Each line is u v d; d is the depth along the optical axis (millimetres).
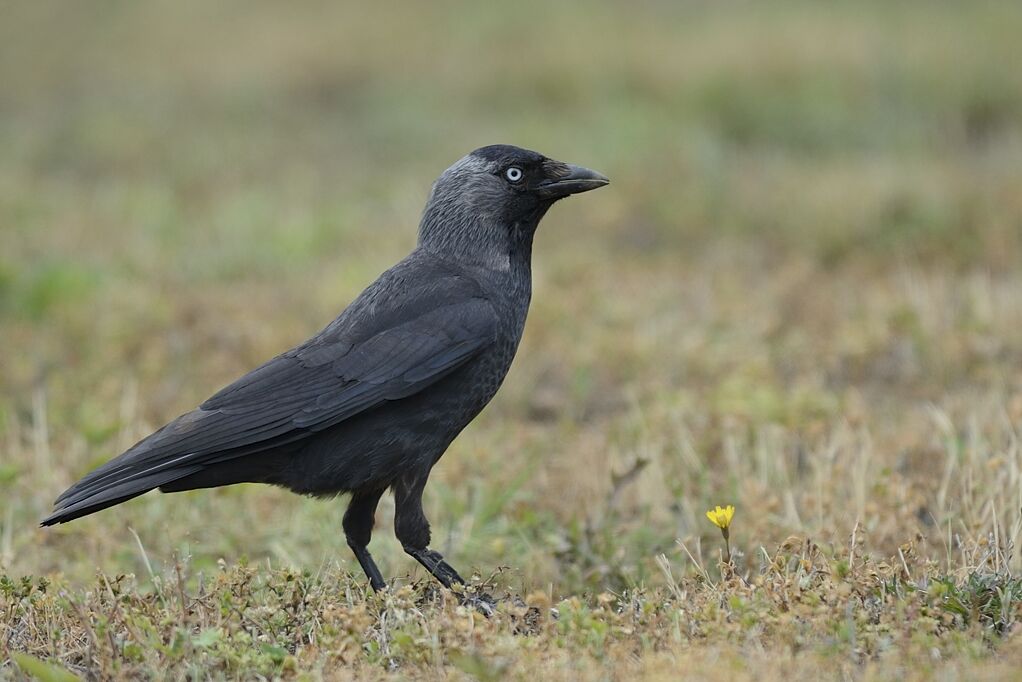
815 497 9258
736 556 8367
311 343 8492
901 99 23984
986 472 9203
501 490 10227
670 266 16766
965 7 30281
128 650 6957
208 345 14281
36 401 11859
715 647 6484
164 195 21766
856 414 10805
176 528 9844
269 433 8109
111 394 12430
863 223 17406
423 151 25062
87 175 24719
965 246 16453
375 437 8344
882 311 14000
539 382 13477
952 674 6000
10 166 24938
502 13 35406
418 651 6801
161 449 7969
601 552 9078
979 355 12680
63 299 15578
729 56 27391
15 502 10023
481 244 8984
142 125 27953
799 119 23875
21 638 7379
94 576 8883
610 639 6859
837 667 6316
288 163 24688
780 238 17812
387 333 8414
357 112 29312
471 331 8508
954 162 20047
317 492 8484
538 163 9094
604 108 25531
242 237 18750
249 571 7789
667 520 9586
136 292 15773
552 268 16609
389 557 9539
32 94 32812
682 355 13398
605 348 13773
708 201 19141
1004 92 23703
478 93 28672
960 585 7309
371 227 19172
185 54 34938
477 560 9445
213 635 7000
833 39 27719
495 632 6941
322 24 35875
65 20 40500
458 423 8641
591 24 33000
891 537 8570
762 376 12383
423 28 34781
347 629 7039
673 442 10938
